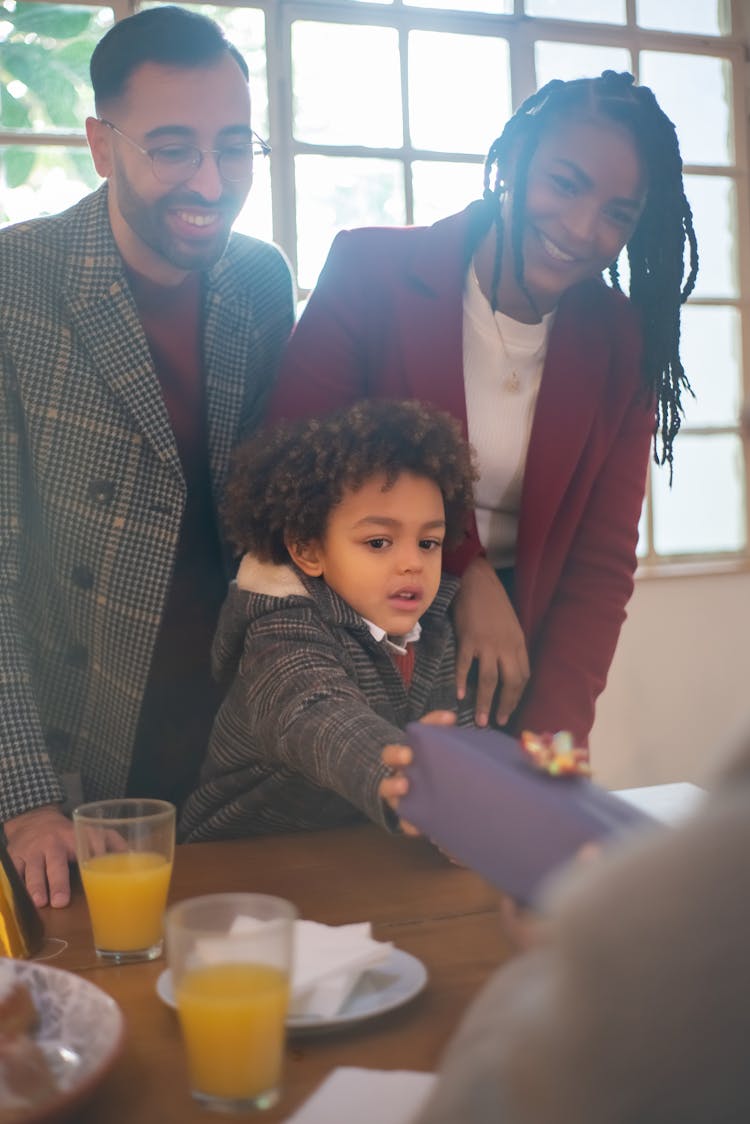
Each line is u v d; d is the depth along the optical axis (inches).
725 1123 15.1
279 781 54.3
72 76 117.9
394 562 54.8
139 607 61.1
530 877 31.6
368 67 129.6
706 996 14.9
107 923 38.9
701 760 144.7
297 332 65.1
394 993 34.4
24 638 60.9
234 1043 29.3
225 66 57.0
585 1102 15.6
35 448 59.6
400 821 42.1
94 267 59.6
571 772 33.3
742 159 145.9
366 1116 27.5
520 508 66.3
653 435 70.5
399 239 65.5
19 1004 31.0
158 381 60.4
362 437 54.9
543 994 16.8
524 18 134.4
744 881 14.9
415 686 58.3
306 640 52.3
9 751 51.7
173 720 65.2
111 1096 30.3
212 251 58.4
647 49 140.9
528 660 66.2
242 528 56.6
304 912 42.2
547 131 59.6
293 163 127.0
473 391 64.9
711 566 144.6
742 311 147.3
